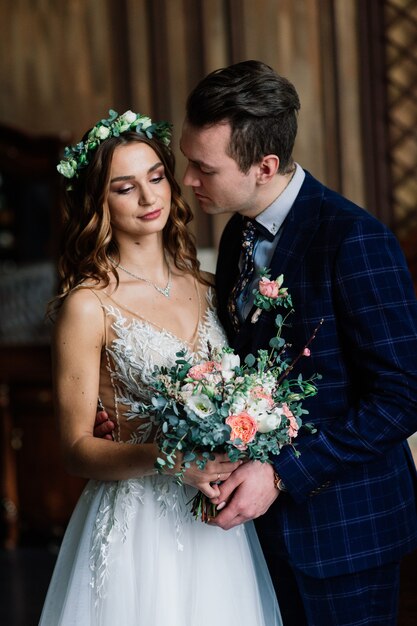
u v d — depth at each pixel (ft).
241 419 7.04
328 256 7.84
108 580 7.95
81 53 20.98
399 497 8.33
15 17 21.13
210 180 8.09
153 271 8.58
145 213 8.21
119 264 8.50
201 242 20.61
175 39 20.72
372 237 7.79
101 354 8.30
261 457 7.30
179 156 20.79
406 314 7.68
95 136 8.24
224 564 8.21
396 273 7.76
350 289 7.70
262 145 7.89
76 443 7.93
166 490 8.12
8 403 19.06
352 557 8.04
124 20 20.79
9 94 21.27
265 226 8.37
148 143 8.29
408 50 19.97
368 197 20.31
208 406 7.07
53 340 8.23
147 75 20.85
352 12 20.11
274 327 8.08
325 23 20.20
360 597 8.18
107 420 8.29
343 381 7.93
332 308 7.84
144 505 8.11
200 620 7.99
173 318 8.47
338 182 20.42
